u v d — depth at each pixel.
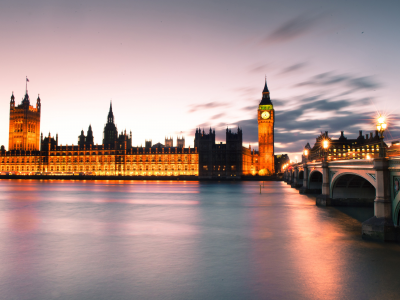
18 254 28.92
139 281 22.44
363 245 31.42
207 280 22.66
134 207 64.06
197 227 41.81
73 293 20.47
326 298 19.86
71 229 40.59
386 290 21.00
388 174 31.84
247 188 126.75
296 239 34.62
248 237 35.72
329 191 61.06
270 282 22.30
